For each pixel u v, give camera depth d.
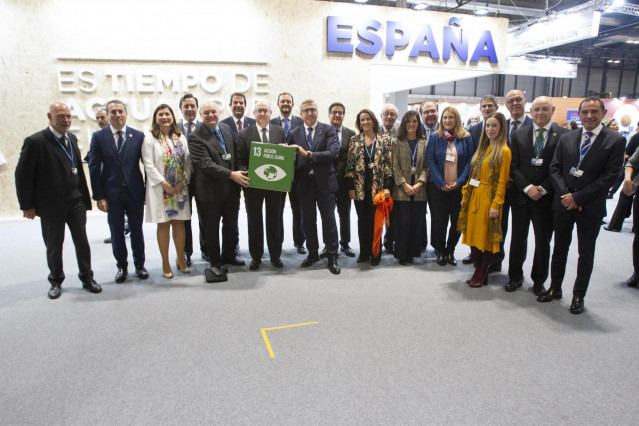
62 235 2.72
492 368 1.86
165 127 2.91
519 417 1.54
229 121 3.69
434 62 6.65
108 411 1.58
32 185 2.58
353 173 3.32
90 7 5.32
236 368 1.86
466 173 3.09
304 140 3.15
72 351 2.02
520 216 2.73
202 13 5.67
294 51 6.04
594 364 1.90
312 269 3.27
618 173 2.28
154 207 2.90
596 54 15.88
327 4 6.03
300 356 1.96
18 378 1.80
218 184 2.92
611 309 2.50
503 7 10.12
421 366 1.87
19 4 5.13
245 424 1.50
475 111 11.70
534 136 2.63
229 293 2.77
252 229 3.20
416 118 3.21
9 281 3.04
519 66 11.76
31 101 5.34
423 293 2.75
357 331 2.21
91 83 5.47
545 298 2.60
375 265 3.34
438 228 3.31
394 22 6.28
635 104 12.94
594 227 2.38
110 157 2.85
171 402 1.63
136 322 2.34
